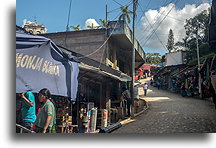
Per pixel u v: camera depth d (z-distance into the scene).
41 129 4.37
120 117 11.77
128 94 12.68
